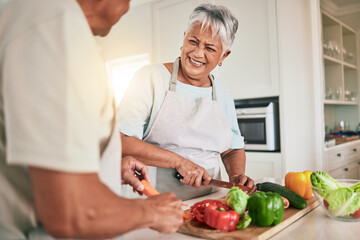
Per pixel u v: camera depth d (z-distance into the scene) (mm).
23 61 427
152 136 1294
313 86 2496
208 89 1375
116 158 612
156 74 1295
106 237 465
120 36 3371
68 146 410
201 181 1179
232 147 1463
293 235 772
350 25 2904
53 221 419
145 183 903
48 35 438
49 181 412
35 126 409
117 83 3512
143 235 790
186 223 833
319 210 992
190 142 1292
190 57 1231
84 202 425
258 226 802
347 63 2877
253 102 2549
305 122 2541
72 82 427
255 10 2441
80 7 564
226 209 826
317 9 2502
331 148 2580
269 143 2398
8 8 501
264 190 1058
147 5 3092
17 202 506
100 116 530
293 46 2438
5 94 426
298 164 2479
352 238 733
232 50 2584
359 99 2988
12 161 408
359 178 3057
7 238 527
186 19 2797
